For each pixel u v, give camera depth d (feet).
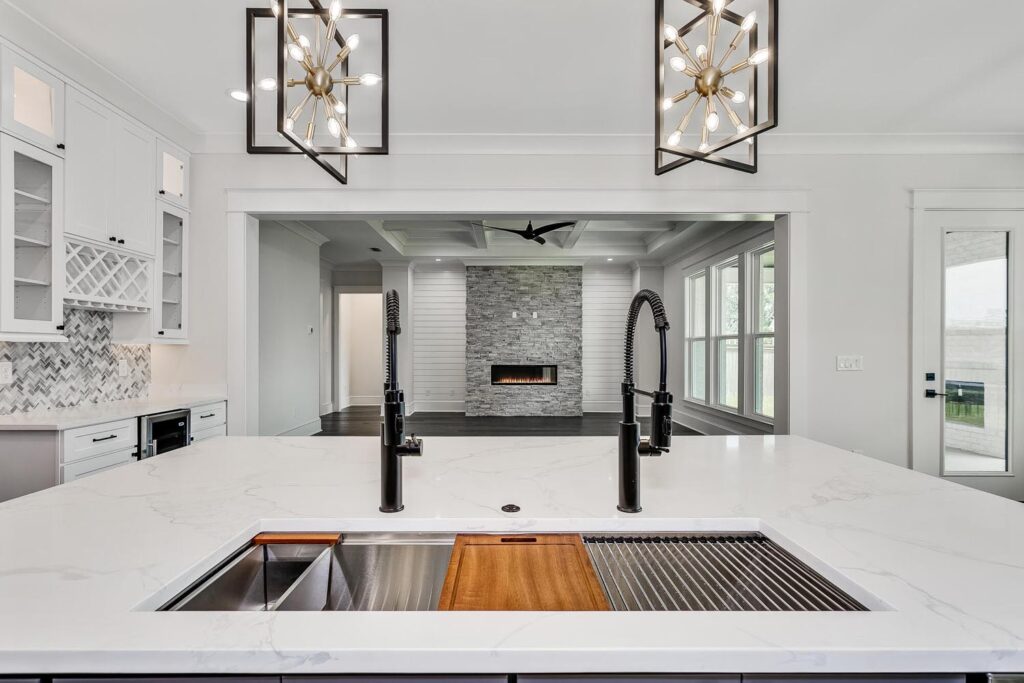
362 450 5.58
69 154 8.32
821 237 11.64
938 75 9.00
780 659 1.88
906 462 11.60
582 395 26.73
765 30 7.70
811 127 11.12
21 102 7.67
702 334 21.45
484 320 25.88
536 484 4.21
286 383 18.12
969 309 11.65
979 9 7.24
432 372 27.17
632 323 3.57
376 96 9.73
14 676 1.87
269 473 4.56
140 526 3.16
